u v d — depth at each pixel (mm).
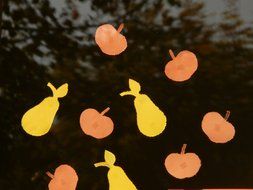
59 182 2807
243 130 3500
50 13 3879
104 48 2662
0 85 3703
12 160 3574
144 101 2725
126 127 3609
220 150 3432
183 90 3627
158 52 3828
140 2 3906
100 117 2820
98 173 3512
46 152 3582
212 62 3715
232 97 3600
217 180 3393
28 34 3822
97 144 3568
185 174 2766
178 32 3848
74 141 3598
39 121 2752
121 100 3695
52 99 2787
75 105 3689
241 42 3771
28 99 3715
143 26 3873
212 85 3641
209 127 2840
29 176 3559
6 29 3775
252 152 3455
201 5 3895
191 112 3584
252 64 3693
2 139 3602
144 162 3496
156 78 3723
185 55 2777
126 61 3797
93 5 3912
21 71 3762
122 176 2727
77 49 3846
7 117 3648
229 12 3846
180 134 3539
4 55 3750
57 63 3812
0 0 3588
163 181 3434
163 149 3514
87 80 3779
